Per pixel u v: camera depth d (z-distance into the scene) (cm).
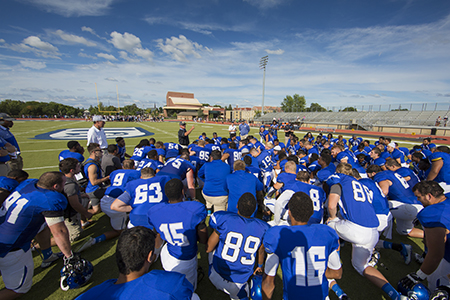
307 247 188
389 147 681
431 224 221
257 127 3697
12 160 534
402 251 310
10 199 226
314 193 314
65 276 254
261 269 258
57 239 242
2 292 228
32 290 262
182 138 861
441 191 228
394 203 363
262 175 557
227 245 212
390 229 350
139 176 369
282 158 521
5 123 547
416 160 537
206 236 229
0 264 219
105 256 326
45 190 235
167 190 227
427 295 219
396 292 232
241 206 216
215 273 229
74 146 467
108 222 430
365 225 258
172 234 215
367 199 271
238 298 225
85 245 325
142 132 2306
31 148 1190
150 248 129
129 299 110
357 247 269
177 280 125
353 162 528
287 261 189
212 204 409
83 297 111
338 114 3959
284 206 324
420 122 2875
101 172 453
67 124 3125
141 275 130
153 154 468
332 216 287
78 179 450
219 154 418
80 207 324
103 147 607
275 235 193
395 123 3128
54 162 879
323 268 189
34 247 334
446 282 228
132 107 10119
